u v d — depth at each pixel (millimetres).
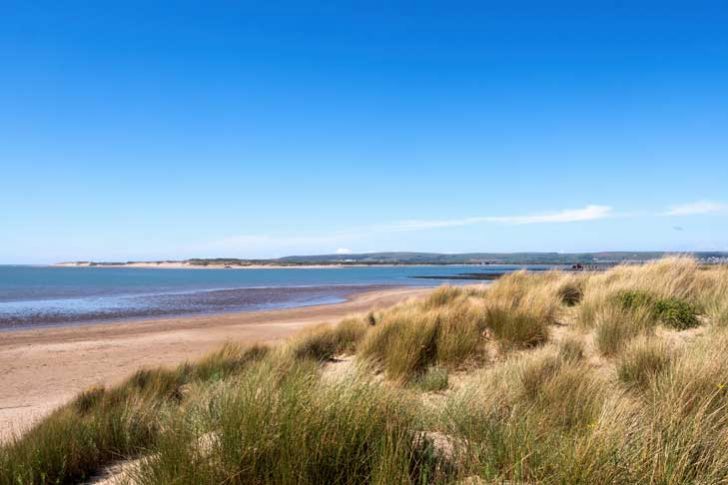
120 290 51500
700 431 2764
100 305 33500
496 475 2613
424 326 7547
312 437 2703
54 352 15594
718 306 8031
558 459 2592
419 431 3303
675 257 12992
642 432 2842
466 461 2893
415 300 18344
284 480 2447
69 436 4348
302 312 28469
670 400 3346
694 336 6422
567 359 5324
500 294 12828
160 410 5449
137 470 3174
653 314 7680
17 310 29734
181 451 2863
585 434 2842
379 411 3135
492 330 8195
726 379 3602
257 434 2768
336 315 26625
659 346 4984
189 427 3520
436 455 2975
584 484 2375
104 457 4285
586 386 4117
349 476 2564
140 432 4664
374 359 6895
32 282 71312
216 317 25969
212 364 9727
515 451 2807
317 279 87875
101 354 15242
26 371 12789
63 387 10984
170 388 7961
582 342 6691
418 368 6457
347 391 3293
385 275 110875
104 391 7875
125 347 16500
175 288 55688
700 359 4035
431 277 88625
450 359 6641
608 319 6816
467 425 3482
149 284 66062
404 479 2441
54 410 7012
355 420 2898
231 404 3420
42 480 3592
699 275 11180
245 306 33031
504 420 3488
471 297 15352
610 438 2658
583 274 15172
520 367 5012
